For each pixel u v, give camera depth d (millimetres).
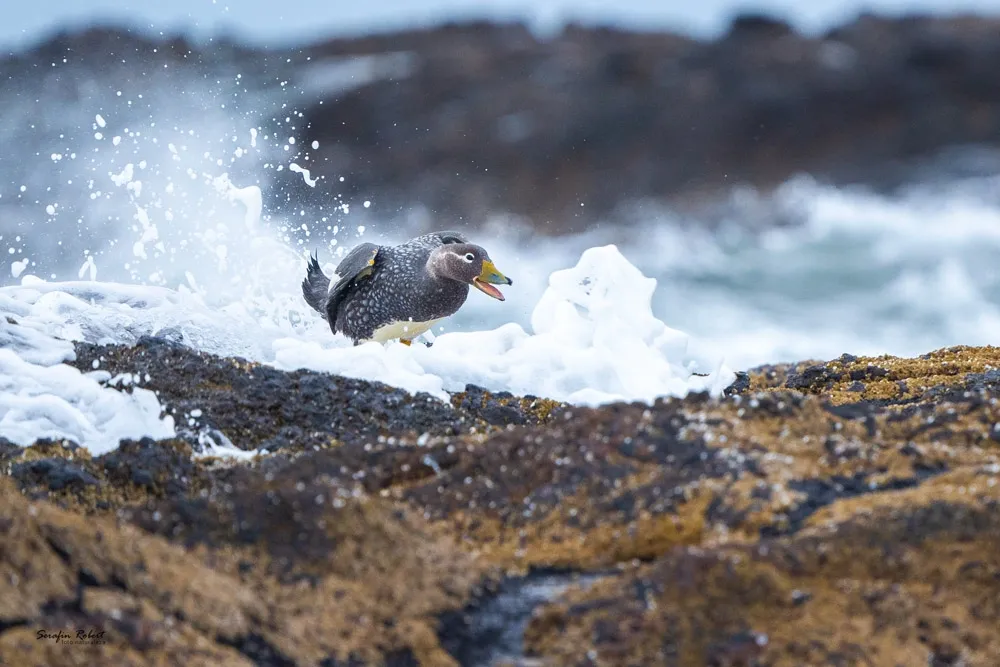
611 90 149500
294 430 20578
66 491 17328
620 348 24141
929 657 11867
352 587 12836
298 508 13586
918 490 14125
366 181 137500
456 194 134500
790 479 14641
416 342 30125
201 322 25719
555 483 15000
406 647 12219
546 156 138125
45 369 21891
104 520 13664
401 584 12984
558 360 23891
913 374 23297
